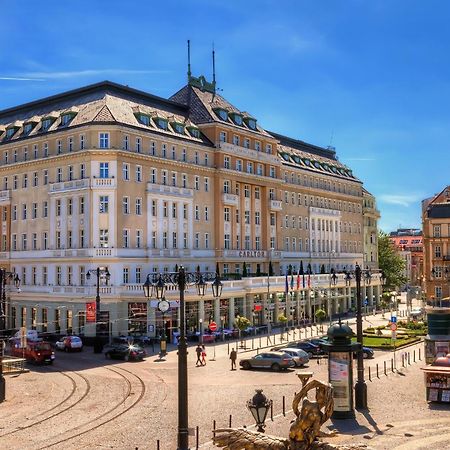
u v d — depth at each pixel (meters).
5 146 79.81
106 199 69.50
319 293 92.38
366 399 34.25
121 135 70.81
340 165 129.38
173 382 42.88
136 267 71.19
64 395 38.28
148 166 74.25
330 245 116.50
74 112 74.12
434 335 46.03
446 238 108.44
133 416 32.22
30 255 76.19
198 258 80.31
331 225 117.44
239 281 77.06
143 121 75.50
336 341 31.38
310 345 57.19
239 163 89.06
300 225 107.12
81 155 70.38
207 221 83.38
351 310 108.56
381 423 30.20
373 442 26.66
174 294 65.31
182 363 21.92
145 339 63.94
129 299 66.75
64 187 72.00
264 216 94.44
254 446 16.50
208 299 71.44
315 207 111.88
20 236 78.25
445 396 34.72
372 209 137.50
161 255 74.12
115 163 69.62
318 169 116.75
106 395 38.09
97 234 69.00
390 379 43.44
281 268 99.12
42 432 29.06
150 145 74.94
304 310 91.88
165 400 36.38
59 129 72.88
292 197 105.56
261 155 93.25
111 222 69.19
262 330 78.69
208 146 83.69
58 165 73.56
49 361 52.31
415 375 45.12
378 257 140.50
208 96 93.12
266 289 80.81
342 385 31.08
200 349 51.88
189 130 83.25
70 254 70.88
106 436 28.27
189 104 89.19
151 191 73.69
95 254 68.44
